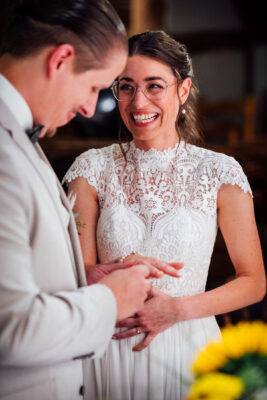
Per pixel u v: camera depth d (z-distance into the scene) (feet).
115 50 3.88
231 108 18.89
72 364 4.17
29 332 3.34
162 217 5.66
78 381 4.22
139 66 5.42
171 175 5.79
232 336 3.22
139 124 5.62
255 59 31.89
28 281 3.44
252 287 5.54
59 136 18.08
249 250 5.59
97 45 3.76
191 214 5.60
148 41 5.41
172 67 5.48
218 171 5.68
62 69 3.74
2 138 3.60
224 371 3.09
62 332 3.46
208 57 32.07
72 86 3.82
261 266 5.66
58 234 3.80
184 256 5.55
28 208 3.56
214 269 13.00
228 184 5.62
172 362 5.40
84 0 3.76
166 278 5.54
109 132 18.52
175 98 5.72
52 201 3.82
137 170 5.84
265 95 29.86
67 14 3.69
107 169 5.94
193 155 5.89
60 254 3.81
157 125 5.63
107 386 5.41
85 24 3.71
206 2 32.32
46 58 3.72
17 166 3.52
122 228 5.65
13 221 3.41
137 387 5.40
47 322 3.39
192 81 6.00
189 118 6.07
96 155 6.06
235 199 5.61
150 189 5.77
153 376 5.37
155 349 5.40
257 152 14.34
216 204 5.69
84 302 3.64
